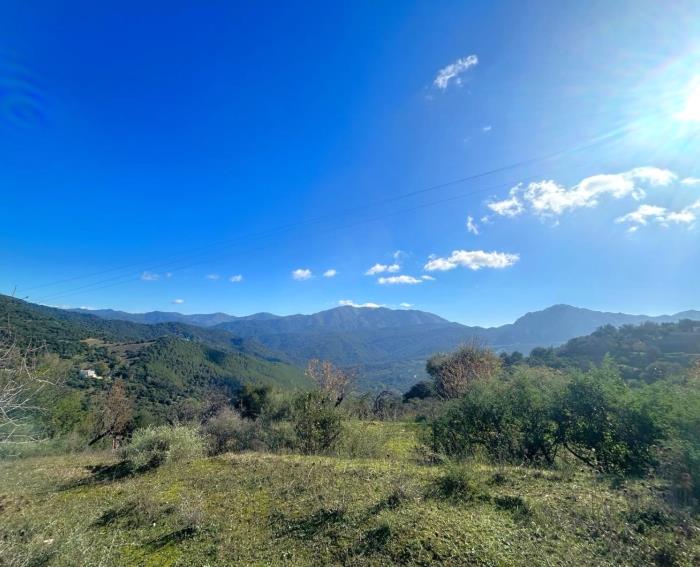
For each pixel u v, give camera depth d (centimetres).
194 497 811
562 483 725
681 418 768
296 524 639
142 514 744
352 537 566
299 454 1243
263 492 811
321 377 2823
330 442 1327
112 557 584
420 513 602
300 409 1438
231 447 1452
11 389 575
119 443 2812
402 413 3053
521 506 611
